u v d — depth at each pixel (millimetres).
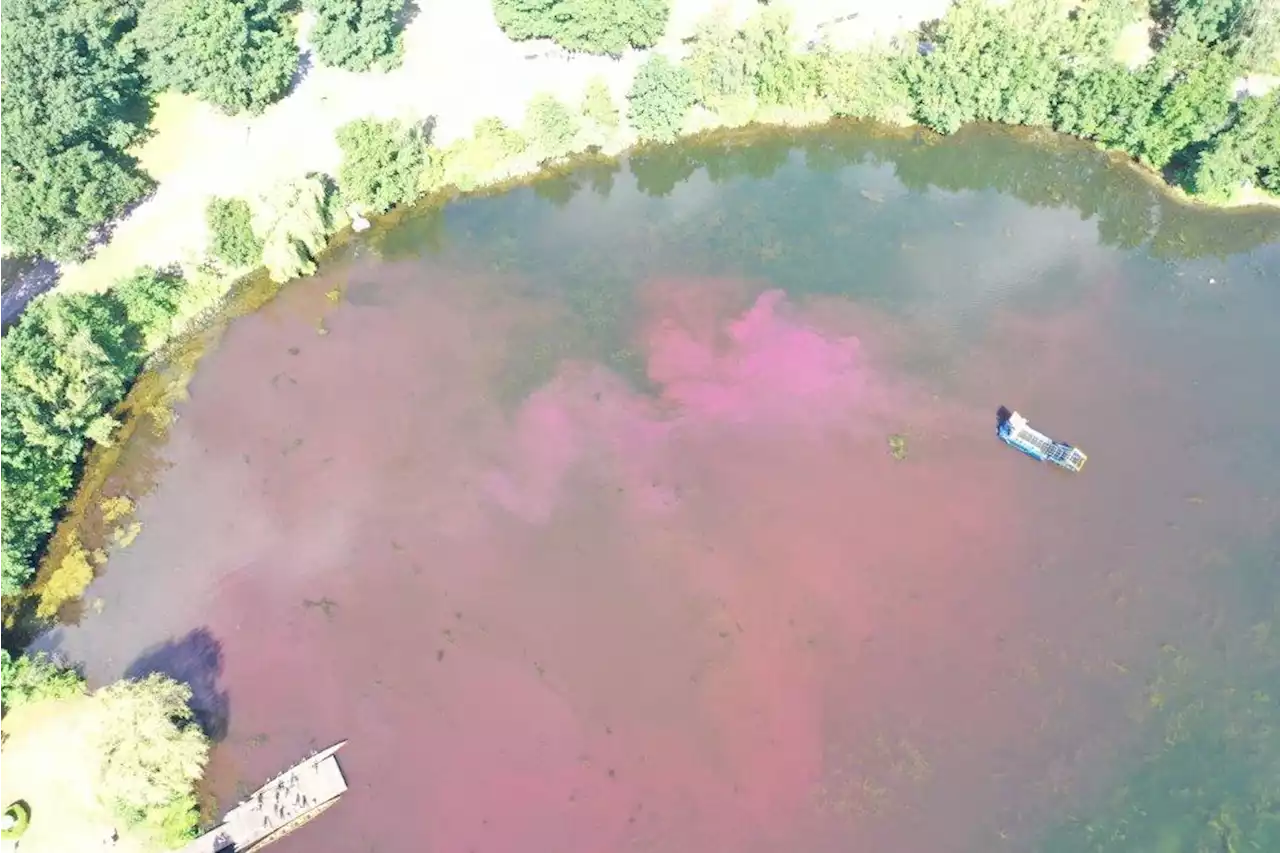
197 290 70438
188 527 61562
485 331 69750
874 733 52688
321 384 67562
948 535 59094
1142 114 72688
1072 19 80062
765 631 56250
